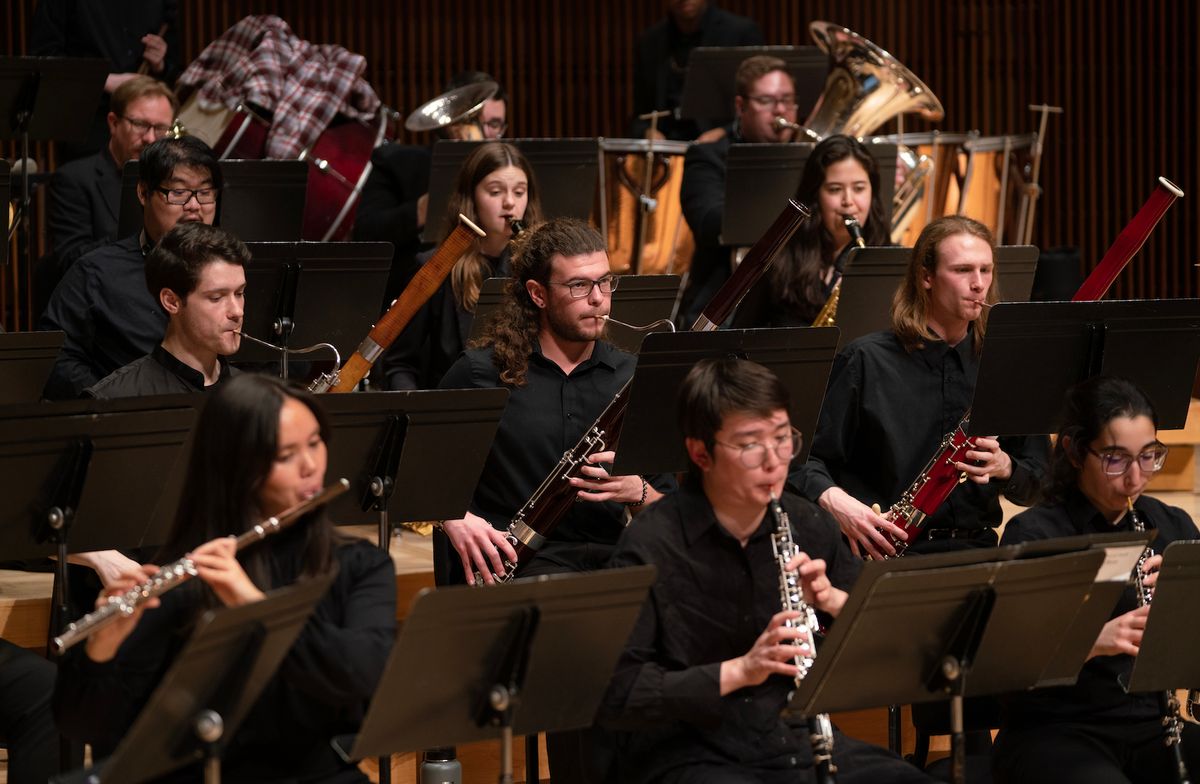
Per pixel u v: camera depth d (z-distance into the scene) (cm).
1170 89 2302
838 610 764
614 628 698
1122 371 998
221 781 709
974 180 1770
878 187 1267
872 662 719
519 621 671
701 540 790
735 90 1730
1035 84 2303
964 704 949
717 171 1600
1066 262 1886
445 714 680
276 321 1115
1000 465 1004
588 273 997
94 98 1488
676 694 749
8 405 812
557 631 683
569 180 1515
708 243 1555
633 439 930
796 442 798
